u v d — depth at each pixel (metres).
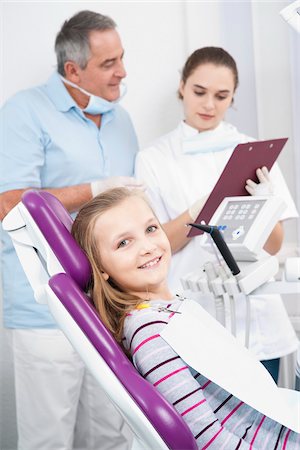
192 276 1.53
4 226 1.10
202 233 1.58
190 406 0.99
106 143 2.03
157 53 2.18
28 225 1.08
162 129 2.18
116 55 2.00
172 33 2.17
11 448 2.02
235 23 2.12
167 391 0.99
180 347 1.02
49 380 1.96
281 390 1.18
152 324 1.05
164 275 1.15
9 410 2.02
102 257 1.13
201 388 1.06
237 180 1.56
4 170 1.90
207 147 2.01
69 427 1.98
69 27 1.97
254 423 1.07
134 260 1.12
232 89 2.02
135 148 2.12
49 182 1.98
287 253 2.10
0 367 2.00
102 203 1.14
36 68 2.11
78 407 2.04
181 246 1.89
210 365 1.03
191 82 2.00
